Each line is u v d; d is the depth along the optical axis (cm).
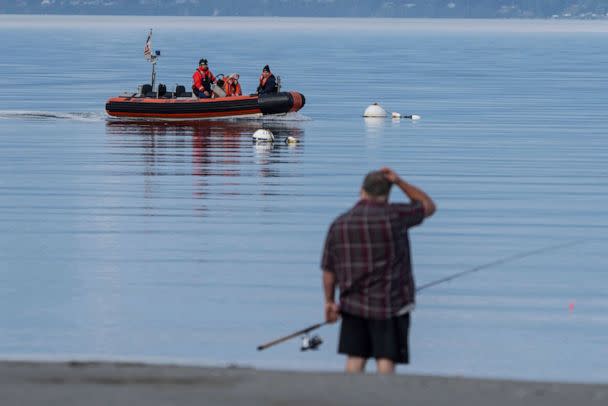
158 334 3553
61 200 6425
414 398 1830
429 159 8638
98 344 3422
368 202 2261
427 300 4056
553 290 4241
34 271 4522
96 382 1936
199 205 6266
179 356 3284
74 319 3744
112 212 6009
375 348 2245
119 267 4600
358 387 1895
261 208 6172
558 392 1892
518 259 4819
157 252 4919
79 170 7831
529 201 6525
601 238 5372
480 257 4872
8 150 9131
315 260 4769
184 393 1841
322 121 12062
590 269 4638
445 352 3384
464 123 11975
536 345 3472
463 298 4094
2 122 11756
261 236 5325
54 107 13550
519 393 1877
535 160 8600
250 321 3731
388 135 10631
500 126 11619
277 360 3241
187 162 8338
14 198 6500
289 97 11700
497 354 3366
